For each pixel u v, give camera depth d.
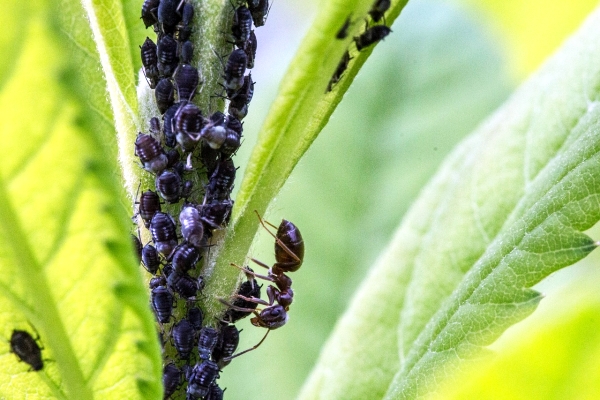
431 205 0.10
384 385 0.10
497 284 0.09
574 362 0.08
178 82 0.09
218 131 0.09
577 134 0.10
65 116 0.07
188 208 0.09
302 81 0.09
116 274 0.08
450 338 0.09
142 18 0.09
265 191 0.09
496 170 0.10
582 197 0.09
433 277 0.10
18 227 0.08
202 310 0.09
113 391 0.08
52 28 0.07
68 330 0.08
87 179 0.08
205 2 0.09
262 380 0.11
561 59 0.10
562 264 0.09
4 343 0.08
